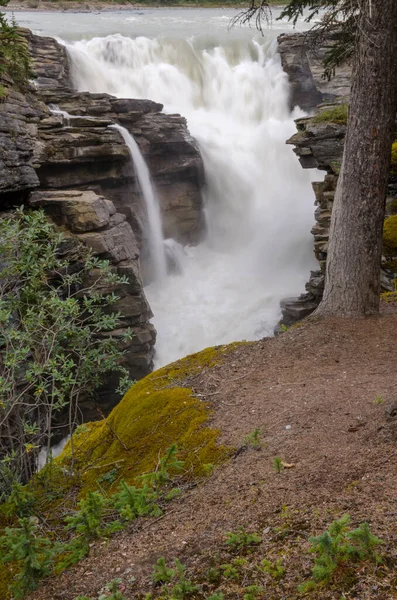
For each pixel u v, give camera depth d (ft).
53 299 22.17
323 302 30.83
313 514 12.41
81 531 14.85
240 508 13.89
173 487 17.20
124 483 15.80
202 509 14.65
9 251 23.81
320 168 67.77
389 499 12.17
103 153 72.08
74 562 13.82
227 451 18.10
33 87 74.54
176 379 25.12
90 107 79.00
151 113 84.79
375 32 26.48
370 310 29.86
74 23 146.92
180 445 19.47
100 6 188.34
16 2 175.63
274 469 15.48
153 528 14.48
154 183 88.53
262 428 18.93
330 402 19.90
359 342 26.66
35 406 23.40
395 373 22.56
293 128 104.06
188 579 11.50
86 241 59.00
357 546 10.44
